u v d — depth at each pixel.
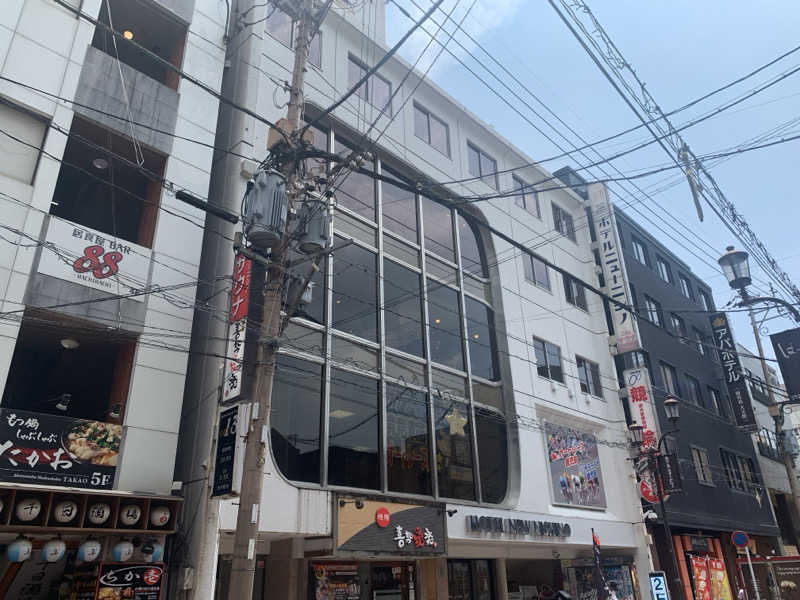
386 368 16.36
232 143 14.67
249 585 7.61
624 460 23.22
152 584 10.04
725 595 24.19
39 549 10.12
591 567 20.83
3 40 11.35
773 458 36.12
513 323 21.23
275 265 9.03
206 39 14.80
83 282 11.05
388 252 17.84
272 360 8.83
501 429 19.55
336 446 14.33
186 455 11.96
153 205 12.23
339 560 15.01
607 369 25.02
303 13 11.09
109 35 14.38
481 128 23.56
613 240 26.55
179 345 11.92
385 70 20.17
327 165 10.65
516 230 23.42
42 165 11.22
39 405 14.36
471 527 16.14
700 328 33.69
